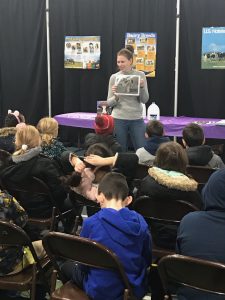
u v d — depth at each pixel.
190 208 2.08
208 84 5.54
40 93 6.50
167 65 5.70
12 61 6.57
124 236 1.62
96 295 1.66
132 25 5.80
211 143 5.52
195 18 5.45
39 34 6.32
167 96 5.78
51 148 2.93
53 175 2.59
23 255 2.02
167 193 2.11
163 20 5.60
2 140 3.39
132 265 1.64
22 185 2.63
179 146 2.29
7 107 6.77
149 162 3.09
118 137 4.29
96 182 2.43
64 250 1.68
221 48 5.36
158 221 2.23
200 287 1.49
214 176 1.63
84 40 6.05
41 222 2.67
